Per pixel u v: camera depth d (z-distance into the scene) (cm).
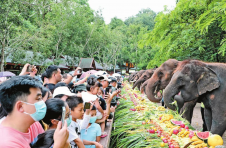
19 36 1184
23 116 147
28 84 146
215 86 422
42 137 166
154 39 930
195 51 873
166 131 372
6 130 143
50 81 384
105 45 3228
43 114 153
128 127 477
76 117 253
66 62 2886
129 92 1061
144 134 394
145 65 3569
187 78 453
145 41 970
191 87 450
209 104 446
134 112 592
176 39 831
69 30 2027
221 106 414
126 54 4016
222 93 420
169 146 320
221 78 430
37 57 1466
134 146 379
